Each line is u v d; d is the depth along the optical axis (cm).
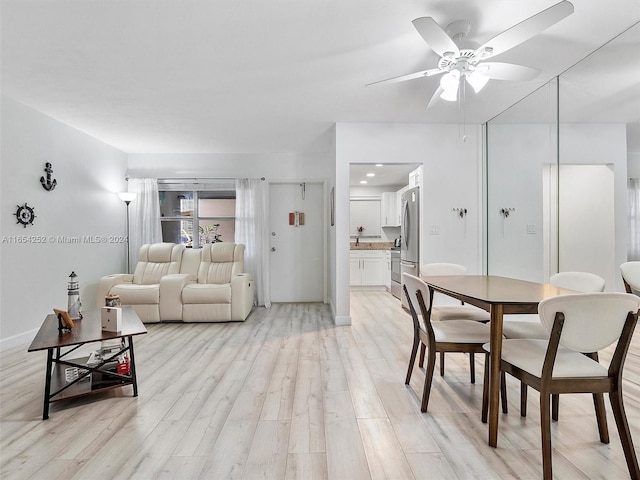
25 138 356
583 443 177
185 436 185
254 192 557
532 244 344
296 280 583
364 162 423
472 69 218
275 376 266
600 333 150
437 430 190
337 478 152
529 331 229
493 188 412
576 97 283
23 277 354
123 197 510
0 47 246
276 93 328
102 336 226
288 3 200
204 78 296
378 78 297
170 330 407
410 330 401
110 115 387
